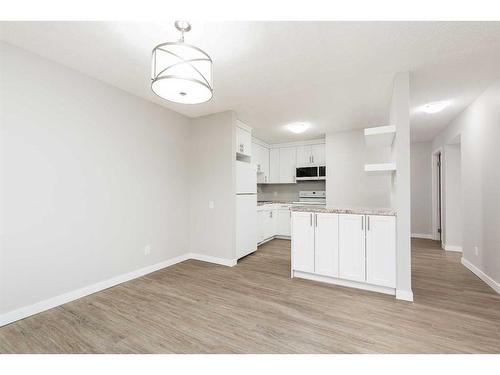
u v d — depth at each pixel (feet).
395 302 7.61
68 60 7.38
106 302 7.68
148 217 10.56
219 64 7.58
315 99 10.45
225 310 7.14
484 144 9.37
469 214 10.83
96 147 8.55
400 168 7.87
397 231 7.91
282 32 6.03
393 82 8.77
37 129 7.02
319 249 9.34
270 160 19.51
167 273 10.50
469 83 8.75
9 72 6.50
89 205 8.32
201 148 12.70
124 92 9.58
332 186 15.94
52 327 6.22
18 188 6.62
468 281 9.45
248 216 13.30
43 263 7.11
